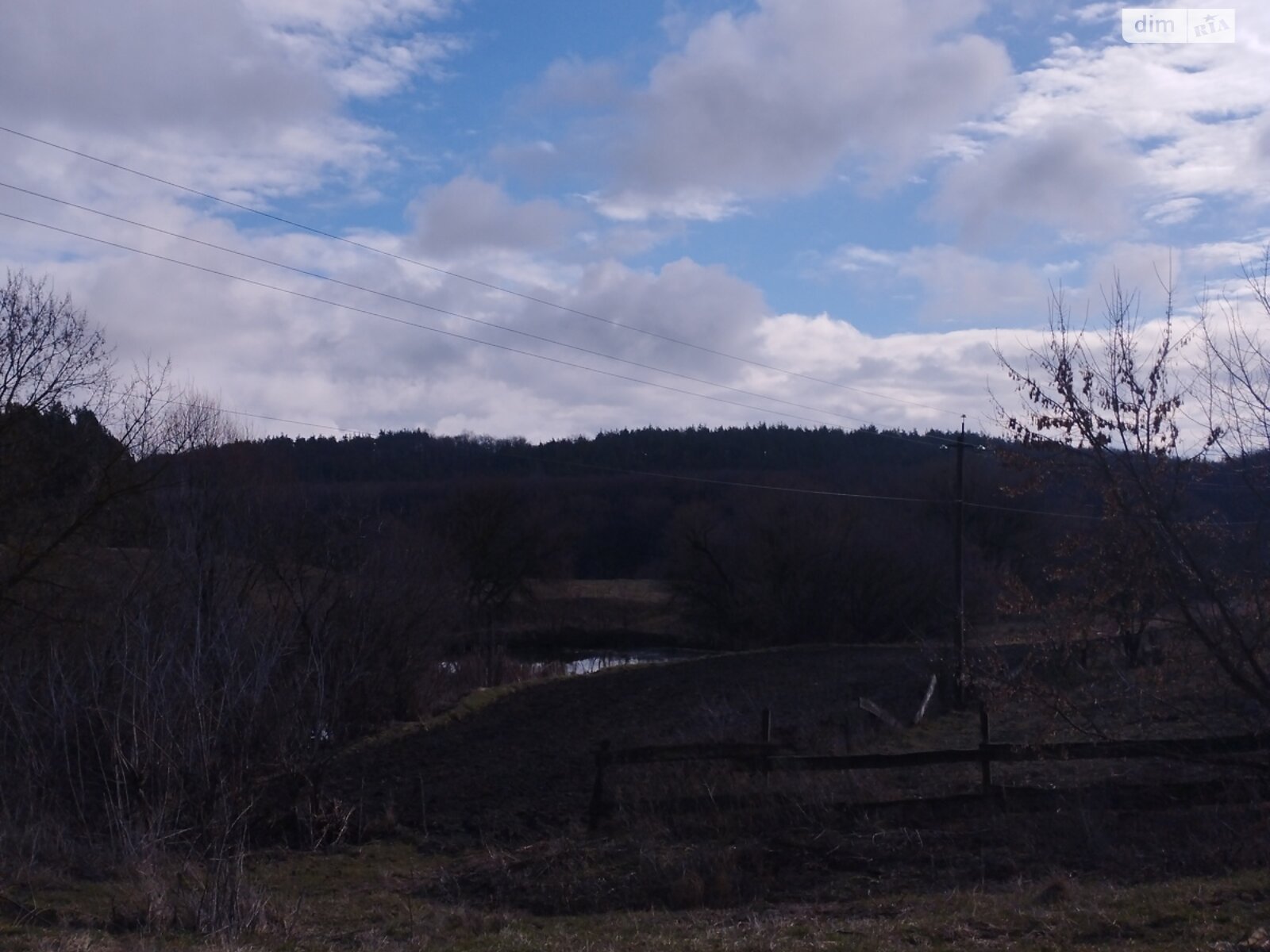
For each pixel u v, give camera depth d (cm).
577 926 1181
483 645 4544
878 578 5331
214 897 1069
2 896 1144
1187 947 845
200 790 1273
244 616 1541
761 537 5562
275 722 1758
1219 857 1236
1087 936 912
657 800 1672
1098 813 1424
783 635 5444
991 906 1070
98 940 937
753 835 1551
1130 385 1118
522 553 5694
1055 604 1209
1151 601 1146
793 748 1809
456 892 1446
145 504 2575
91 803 1599
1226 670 1095
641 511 7244
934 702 2730
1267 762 1216
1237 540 1102
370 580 2905
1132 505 1116
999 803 1539
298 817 1755
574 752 2398
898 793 1669
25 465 2411
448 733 2747
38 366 2408
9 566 2344
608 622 6016
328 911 1284
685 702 3069
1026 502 4978
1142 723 1558
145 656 1377
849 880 1373
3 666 1819
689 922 1180
